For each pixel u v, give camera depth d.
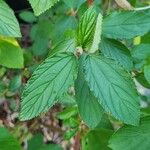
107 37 0.31
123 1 0.35
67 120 0.42
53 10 0.57
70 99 0.40
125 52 0.32
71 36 0.32
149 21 0.31
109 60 0.26
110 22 0.31
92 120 0.29
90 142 0.37
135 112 0.27
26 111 0.26
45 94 0.26
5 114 0.61
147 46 0.38
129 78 0.27
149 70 0.33
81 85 0.28
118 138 0.30
